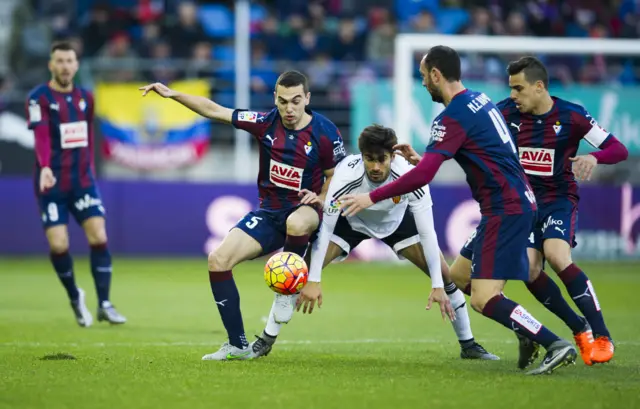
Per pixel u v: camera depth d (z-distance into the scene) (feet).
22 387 61.46
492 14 229.25
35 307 122.11
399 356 80.38
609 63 224.12
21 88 199.72
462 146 68.28
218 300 75.20
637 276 173.58
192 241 193.16
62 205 106.11
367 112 197.47
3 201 189.26
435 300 74.64
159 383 63.10
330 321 110.52
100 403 56.44
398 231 79.92
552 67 215.72
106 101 194.59
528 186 69.51
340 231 79.82
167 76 204.95
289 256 73.92
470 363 75.82
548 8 232.94
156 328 102.06
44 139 104.01
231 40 226.17
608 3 237.66
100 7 221.87
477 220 197.77
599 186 198.18
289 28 223.51
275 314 76.07
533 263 77.36
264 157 77.46
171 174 200.03
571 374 68.85
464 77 204.95
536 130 78.38
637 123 198.70
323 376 66.74
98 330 99.76
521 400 57.67
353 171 73.97
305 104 74.54
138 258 191.11
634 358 79.36
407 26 227.61
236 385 62.59
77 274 167.02
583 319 76.74
